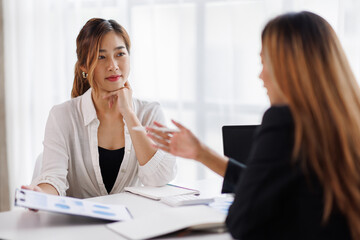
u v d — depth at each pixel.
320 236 0.93
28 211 1.33
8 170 3.34
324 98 0.94
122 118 1.78
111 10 3.04
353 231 0.93
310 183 0.93
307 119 0.93
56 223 1.20
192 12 2.77
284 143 0.95
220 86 2.72
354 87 1.00
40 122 3.28
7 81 3.32
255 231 0.96
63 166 1.63
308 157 0.93
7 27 3.29
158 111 1.91
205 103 2.78
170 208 1.26
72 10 3.15
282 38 0.99
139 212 1.30
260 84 2.59
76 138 1.73
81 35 1.71
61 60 3.22
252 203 0.94
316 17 1.02
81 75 1.86
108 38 1.67
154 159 1.62
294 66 0.96
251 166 0.98
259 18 2.54
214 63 2.73
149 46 2.93
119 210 1.29
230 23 2.65
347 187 0.92
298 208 0.94
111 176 1.77
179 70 2.83
